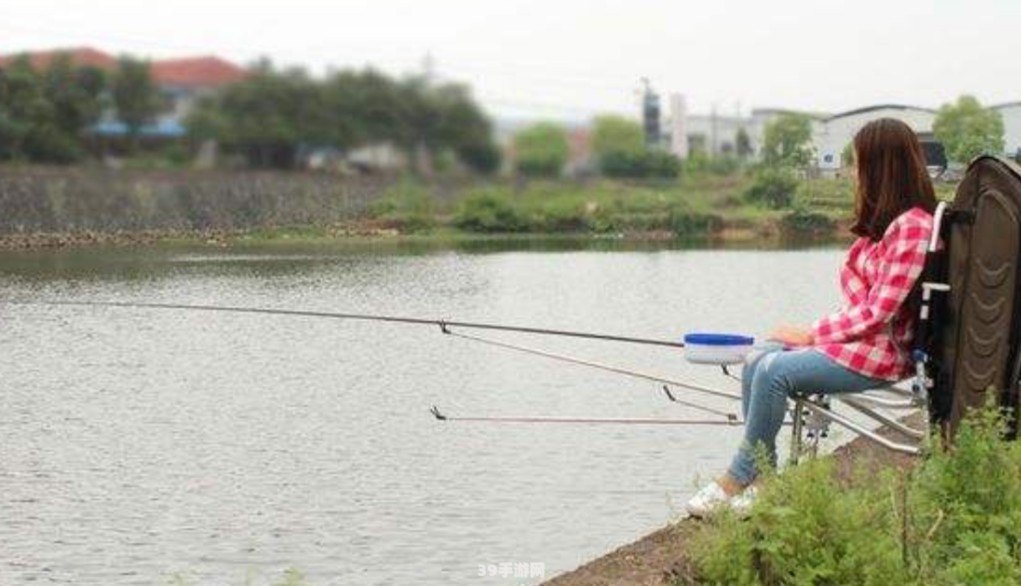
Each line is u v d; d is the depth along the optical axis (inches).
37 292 971.3
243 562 335.0
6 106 994.7
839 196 441.7
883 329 237.3
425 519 368.8
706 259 1093.8
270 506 386.3
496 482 406.6
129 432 496.1
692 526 238.2
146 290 983.0
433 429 486.0
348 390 580.7
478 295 973.8
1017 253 228.7
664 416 507.8
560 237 1170.0
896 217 237.0
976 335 234.7
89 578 322.0
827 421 243.8
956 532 209.5
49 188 1189.7
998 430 219.6
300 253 1184.8
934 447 224.2
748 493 223.6
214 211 1161.4
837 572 191.6
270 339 744.3
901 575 192.1
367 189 1111.6
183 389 588.4
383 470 427.2
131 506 387.5
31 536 356.8
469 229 1177.4
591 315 872.3
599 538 347.9
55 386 599.2
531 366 633.0
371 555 337.1
